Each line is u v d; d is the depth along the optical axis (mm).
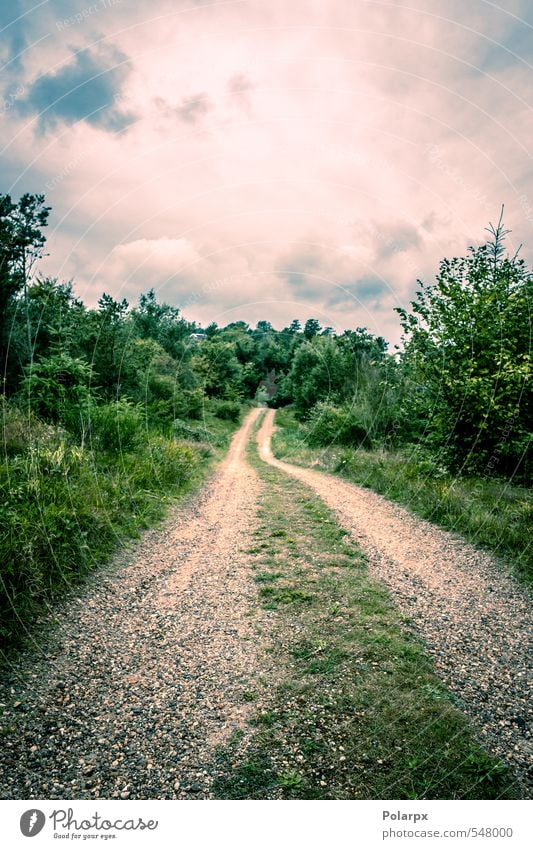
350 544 7238
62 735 3191
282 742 3123
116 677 3846
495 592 5480
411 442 18391
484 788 2764
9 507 5688
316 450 22531
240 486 12953
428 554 6809
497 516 7930
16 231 10328
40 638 4336
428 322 11883
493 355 10562
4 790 2777
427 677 3762
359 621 4707
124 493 8586
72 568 5656
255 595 5379
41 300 11984
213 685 3736
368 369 22219
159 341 29922
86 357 14148
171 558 6688
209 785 2820
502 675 3822
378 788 2770
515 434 10391
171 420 20859
